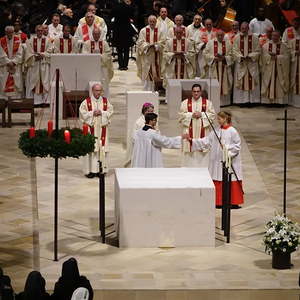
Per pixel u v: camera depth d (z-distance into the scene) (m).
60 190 44.53
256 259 37.19
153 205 37.91
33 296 27.83
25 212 41.69
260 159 49.50
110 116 46.91
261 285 34.34
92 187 45.06
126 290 33.78
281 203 43.25
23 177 46.28
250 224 40.69
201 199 38.00
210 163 42.69
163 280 34.81
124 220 37.91
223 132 42.44
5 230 39.62
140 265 36.44
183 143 44.84
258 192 44.62
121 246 38.09
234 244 38.62
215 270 36.03
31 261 36.66
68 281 28.61
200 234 38.25
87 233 39.53
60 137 36.66
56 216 36.66
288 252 35.97
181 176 39.28
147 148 42.59
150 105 43.62
